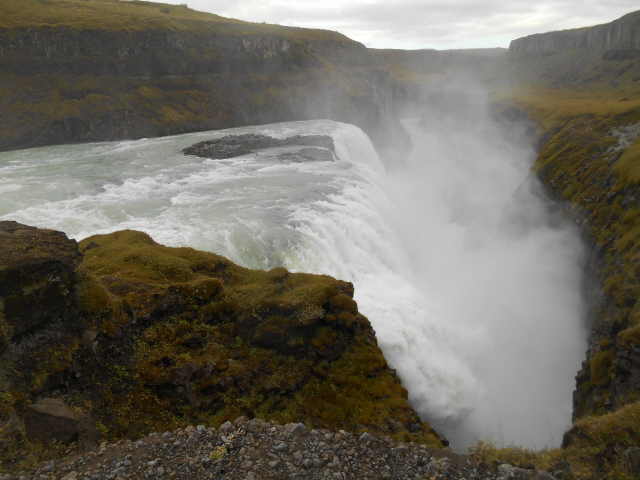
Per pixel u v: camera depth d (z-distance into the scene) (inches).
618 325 874.8
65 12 3503.9
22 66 2930.6
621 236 1146.7
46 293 501.7
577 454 389.4
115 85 3225.9
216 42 3838.6
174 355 588.7
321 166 1877.5
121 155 2166.6
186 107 3412.9
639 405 415.2
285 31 5002.5
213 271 783.7
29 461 374.0
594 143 1811.0
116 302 585.6
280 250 1008.9
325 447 395.5
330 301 735.1
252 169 1807.3
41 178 1608.0
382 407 661.3
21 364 462.0
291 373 663.1
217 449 385.7
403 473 368.2
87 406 491.2
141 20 3612.2
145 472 357.4
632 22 4808.1
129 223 1105.4
